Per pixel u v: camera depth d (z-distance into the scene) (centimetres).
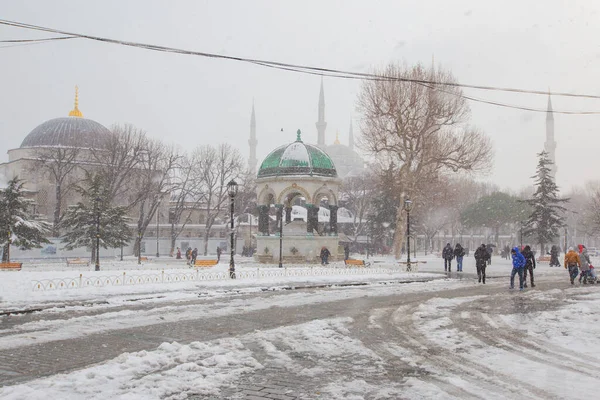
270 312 1593
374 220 7388
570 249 2656
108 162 6284
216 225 8631
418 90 4822
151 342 1114
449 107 4859
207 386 780
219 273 2816
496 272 3622
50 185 7706
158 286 2250
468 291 2272
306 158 4238
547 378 834
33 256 5288
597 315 1502
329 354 1016
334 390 768
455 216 8738
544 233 5816
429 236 8581
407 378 837
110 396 722
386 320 1438
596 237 9494
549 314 1527
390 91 4816
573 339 1158
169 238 7500
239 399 724
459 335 1213
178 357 960
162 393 741
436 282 2784
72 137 7850
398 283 2714
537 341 1140
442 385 796
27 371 866
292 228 4416
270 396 738
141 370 866
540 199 5909
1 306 1656
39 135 8225
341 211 9588
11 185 4378
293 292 2219
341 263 4116
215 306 1733
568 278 3086
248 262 4456
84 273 2720
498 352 1031
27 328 1284
